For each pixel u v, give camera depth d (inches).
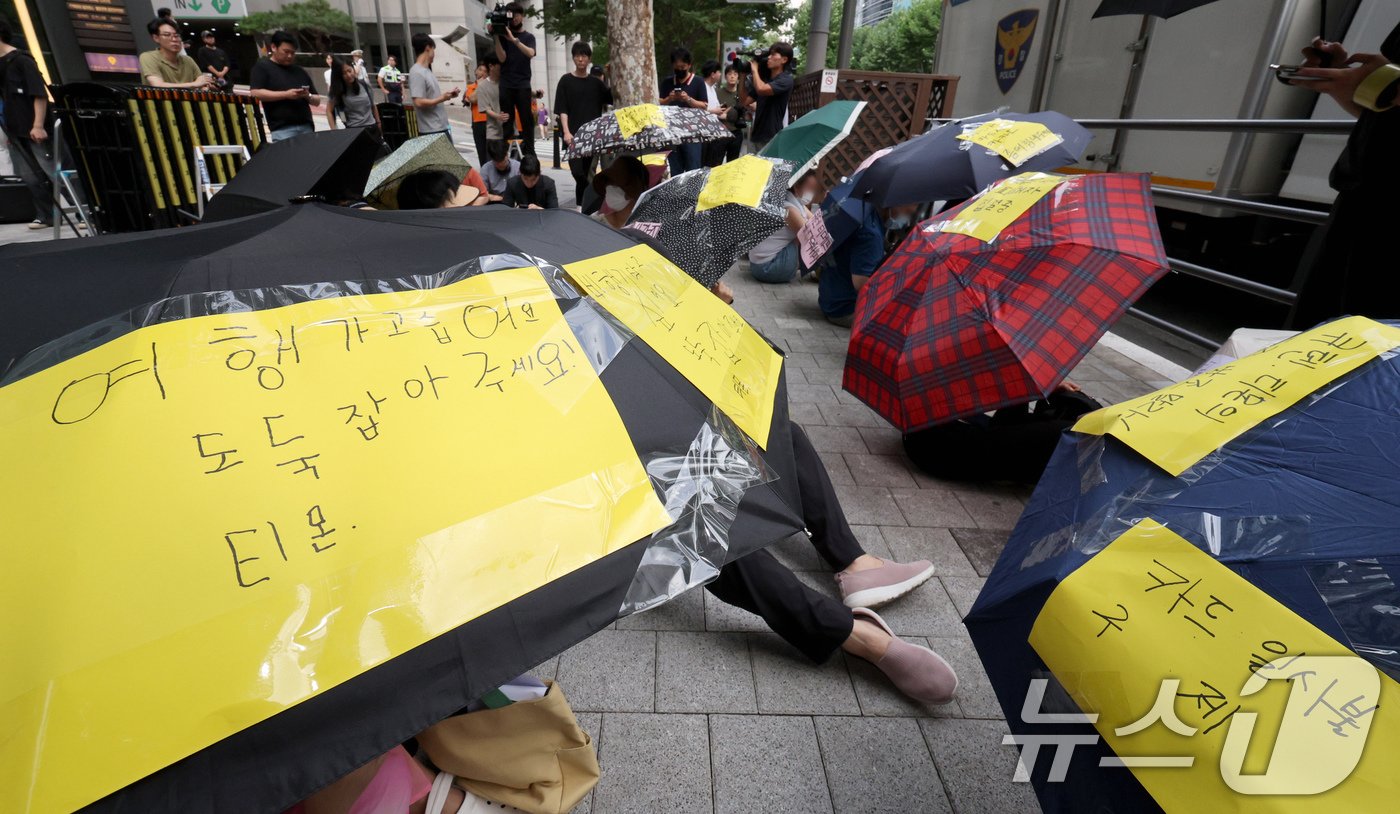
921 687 70.5
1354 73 88.8
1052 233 99.2
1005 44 282.4
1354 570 30.5
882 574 86.3
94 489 26.6
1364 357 39.1
